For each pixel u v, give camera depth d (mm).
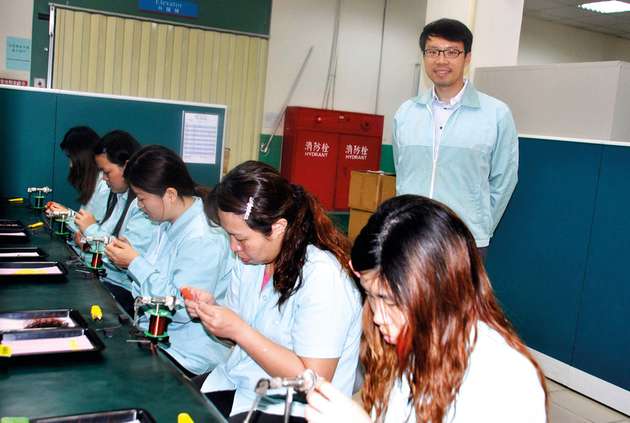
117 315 1695
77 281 2051
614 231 3037
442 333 1005
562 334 3283
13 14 5098
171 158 2021
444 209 1028
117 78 5590
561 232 3295
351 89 6922
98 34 5457
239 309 1687
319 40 6633
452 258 994
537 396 997
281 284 1480
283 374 1412
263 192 1427
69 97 3701
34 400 1147
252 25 6125
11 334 1439
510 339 1051
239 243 1477
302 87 6629
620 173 3012
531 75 3688
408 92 7262
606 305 3070
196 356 1939
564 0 7230
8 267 2139
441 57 2623
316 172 6438
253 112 6312
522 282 3500
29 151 3666
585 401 3104
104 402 1160
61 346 1413
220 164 4145
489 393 1007
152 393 1218
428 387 1026
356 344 1518
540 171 3400
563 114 3506
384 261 1003
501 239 3617
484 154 2682
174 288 1952
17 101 3600
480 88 4020
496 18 4105
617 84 3229
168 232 2150
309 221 1506
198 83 5957
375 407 1215
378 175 4707
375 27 6938
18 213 3311
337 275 1455
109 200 3059
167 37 5742
